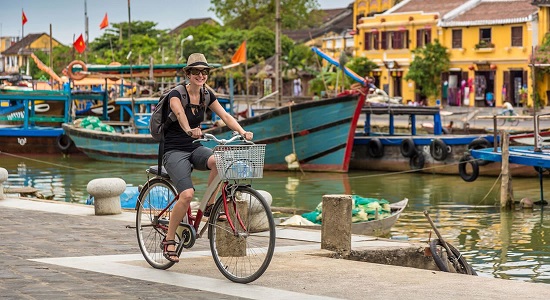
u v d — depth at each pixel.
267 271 10.18
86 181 35.84
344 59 41.50
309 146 39.00
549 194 30.33
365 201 20.66
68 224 14.60
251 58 94.31
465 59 69.69
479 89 69.44
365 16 87.31
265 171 39.97
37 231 13.72
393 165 39.91
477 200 29.34
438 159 38.25
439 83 70.94
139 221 10.48
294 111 38.50
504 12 68.00
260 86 84.56
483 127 50.66
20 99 49.34
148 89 51.38
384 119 62.03
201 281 9.46
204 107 9.70
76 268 10.21
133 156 43.69
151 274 9.85
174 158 9.66
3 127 51.06
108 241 12.68
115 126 50.81
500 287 9.30
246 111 46.59
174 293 8.77
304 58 88.44
